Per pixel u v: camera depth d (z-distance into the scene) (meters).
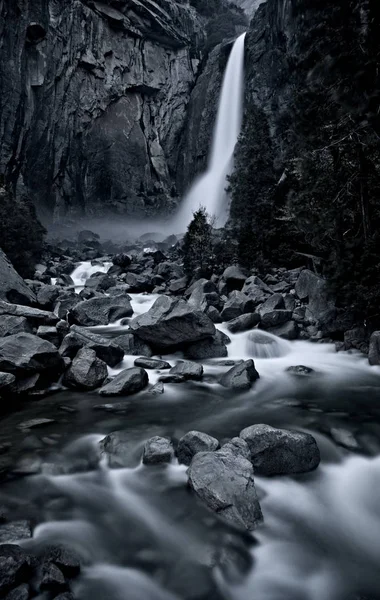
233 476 4.89
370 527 4.75
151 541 4.30
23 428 7.04
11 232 23.47
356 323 12.67
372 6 10.82
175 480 5.37
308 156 13.65
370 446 6.41
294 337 13.76
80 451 6.17
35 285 19.98
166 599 3.64
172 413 7.79
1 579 3.41
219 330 13.47
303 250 20.84
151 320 11.96
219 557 4.11
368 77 10.96
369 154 11.98
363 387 9.47
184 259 23.94
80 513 4.73
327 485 5.39
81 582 3.75
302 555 4.24
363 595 3.78
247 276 20.67
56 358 9.63
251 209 26.42
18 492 5.11
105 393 8.78
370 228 12.04
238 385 9.23
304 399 8.65
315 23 13.23
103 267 31.56
